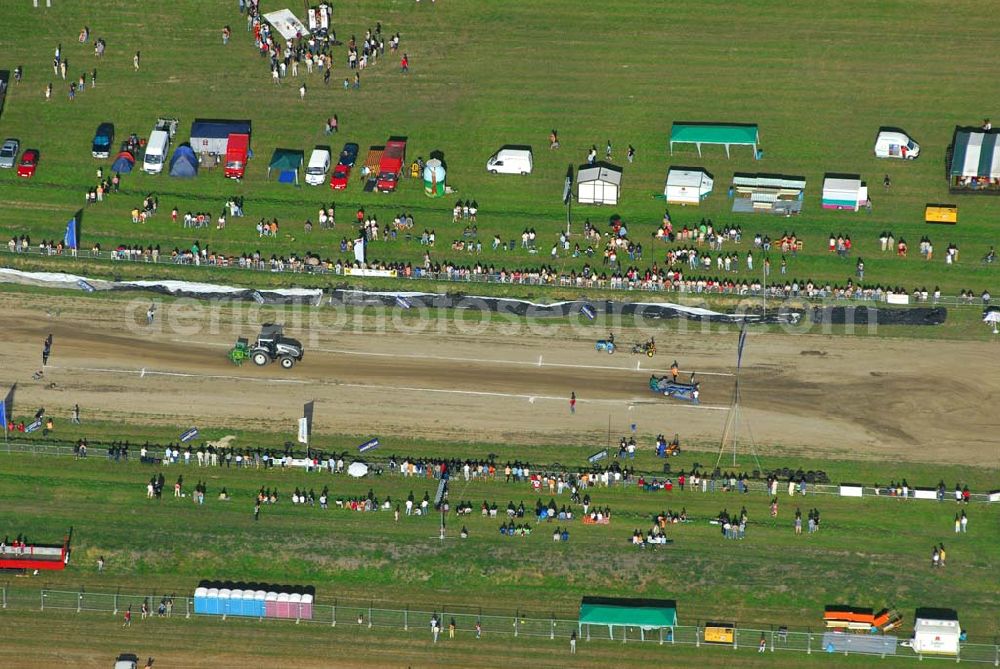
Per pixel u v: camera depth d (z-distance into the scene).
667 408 159.25
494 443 159.00
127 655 152.25
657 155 169.88
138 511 157.00
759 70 173.25
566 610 152.00
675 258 164.25
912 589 151.00
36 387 162.50
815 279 162.88
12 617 154.12
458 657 151.25
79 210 169.38
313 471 158.12
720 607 151.25
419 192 169.25
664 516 154.75
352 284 165.12
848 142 169.00
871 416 157.88
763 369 160.25
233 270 166.38
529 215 167.75
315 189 169.88
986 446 156.12
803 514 154.62
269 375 162.38
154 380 162.62
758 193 165.50
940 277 162.00
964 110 169.62
